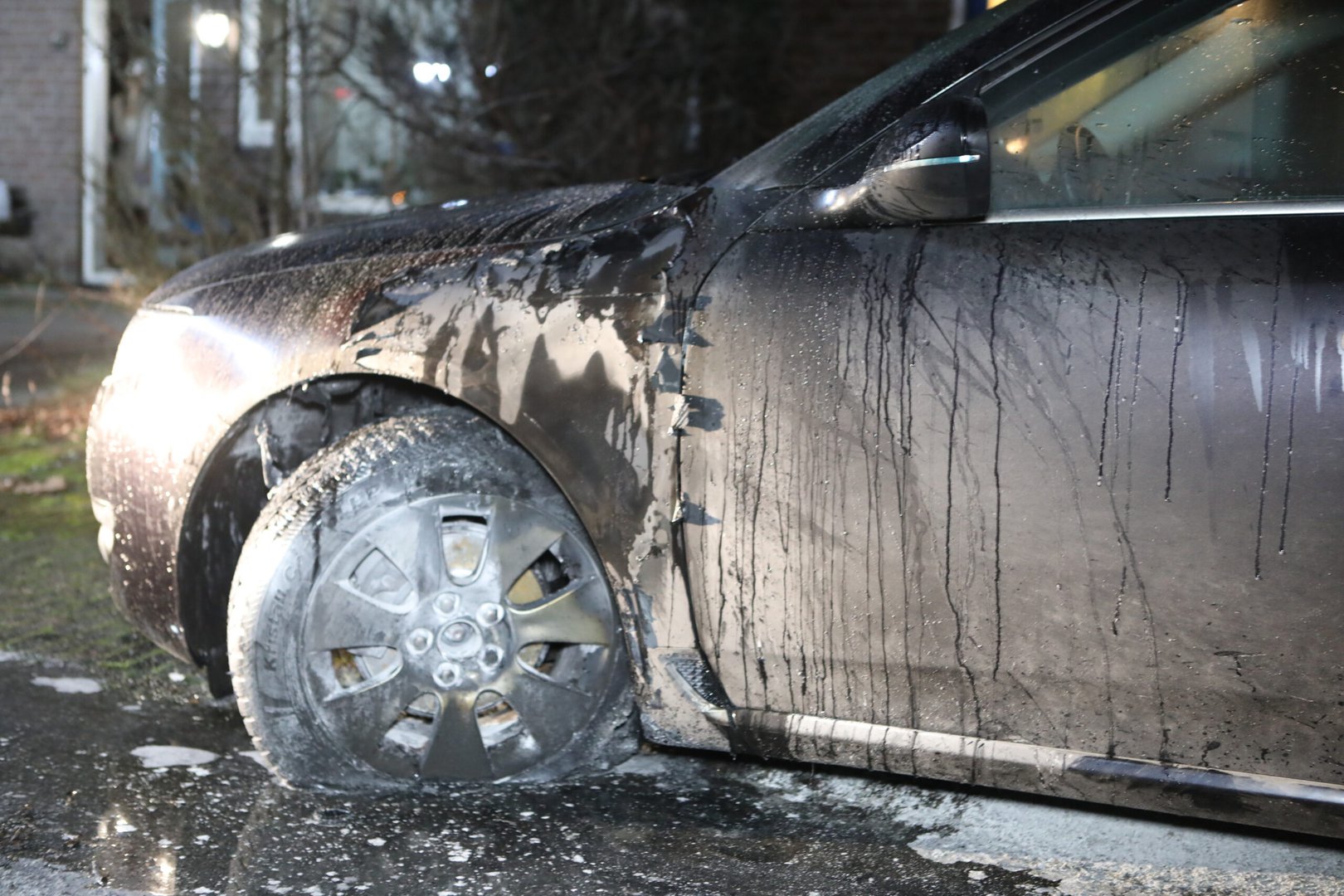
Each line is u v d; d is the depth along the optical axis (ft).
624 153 27.22
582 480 7.83
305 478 8.27
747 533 7.50
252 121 27.40
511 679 8.29
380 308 8.36
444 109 25.45
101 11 36.81
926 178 6.96
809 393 7.29
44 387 24.66
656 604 7.83
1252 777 6.90
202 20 25.53
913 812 8.52
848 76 30.35
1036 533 6.90
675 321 7.63
